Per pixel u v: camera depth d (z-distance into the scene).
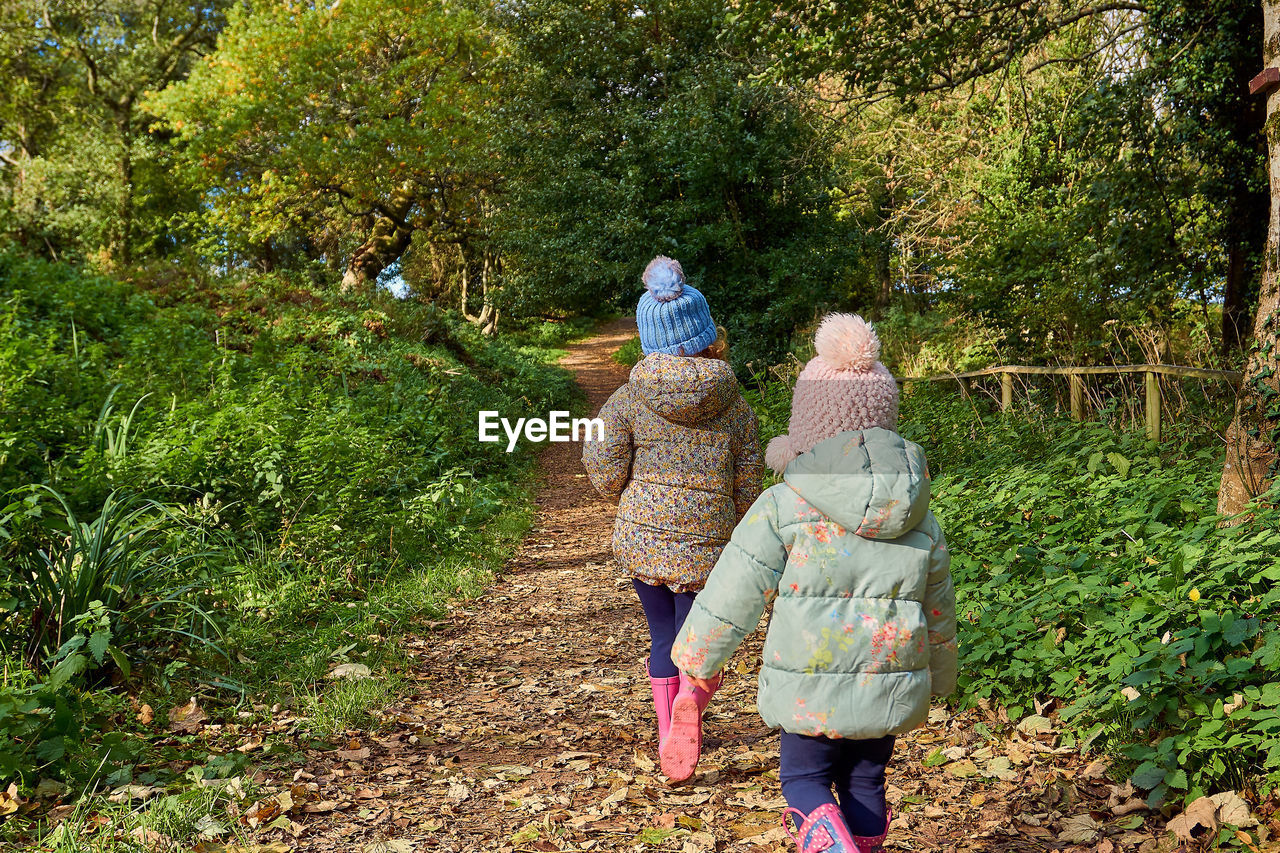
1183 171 10.57
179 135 29.45
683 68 21.17
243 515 6.52
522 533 9.42
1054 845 2.78
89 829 2.88
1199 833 2.68
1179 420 7.16
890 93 11.12
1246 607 3.33
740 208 20.31
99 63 30.19
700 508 3.43
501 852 2.92
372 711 4.24
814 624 2.10
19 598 4.02
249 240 25.67
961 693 3.97
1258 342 4.86
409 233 26.81
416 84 24.30
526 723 4.20
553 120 21.55
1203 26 9.77
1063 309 11.33
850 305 25.48
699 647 2.20
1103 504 5.20
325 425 7.98
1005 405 10.06
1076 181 12.76
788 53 11.41
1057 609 3.88
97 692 3.85
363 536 6.79
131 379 8.93
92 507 5.67
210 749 3.63
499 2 23.00
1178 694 3.24
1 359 7.46
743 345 19.31
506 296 23.02
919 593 2.13
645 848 2.92
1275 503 4.28
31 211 28.67
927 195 18.19
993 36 10.80
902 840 2.89
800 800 2.16
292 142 22.38
